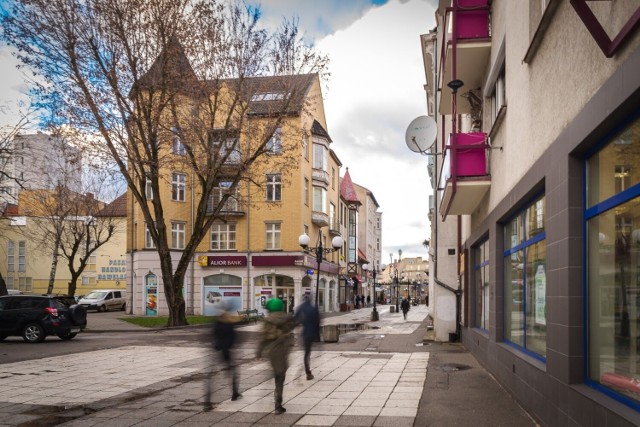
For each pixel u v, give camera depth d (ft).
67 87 75.92
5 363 42.80
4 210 109.09
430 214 94.53
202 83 82.79
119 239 173.37
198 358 46.21
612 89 14.58
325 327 62.54
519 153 28.35
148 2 77.82
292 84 88.33
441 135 71.82
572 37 18.75
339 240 77.30
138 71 80.43
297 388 31.99
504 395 29.25
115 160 82.28
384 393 30.27
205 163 95.81
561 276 19.42
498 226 35.99
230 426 23.03
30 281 173.17
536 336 26.00
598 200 17.70
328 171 161.27
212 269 130.93
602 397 16.33
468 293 54.19
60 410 26.17
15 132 89.61
